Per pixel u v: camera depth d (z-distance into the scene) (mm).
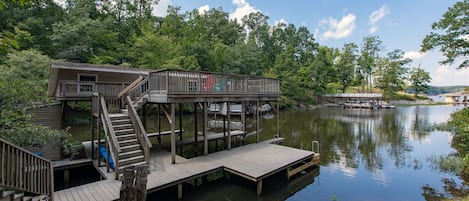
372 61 52094
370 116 26250
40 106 7324
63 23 19719
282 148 9555
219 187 6914
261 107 26047
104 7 30250
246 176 6492
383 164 9281
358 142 13219
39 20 19094
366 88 54688
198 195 6426
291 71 40062
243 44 37844
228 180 7355
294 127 18250
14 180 3461
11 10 18422
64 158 7934
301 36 57906
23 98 5500
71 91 8938
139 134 7145
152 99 8102
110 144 6488
